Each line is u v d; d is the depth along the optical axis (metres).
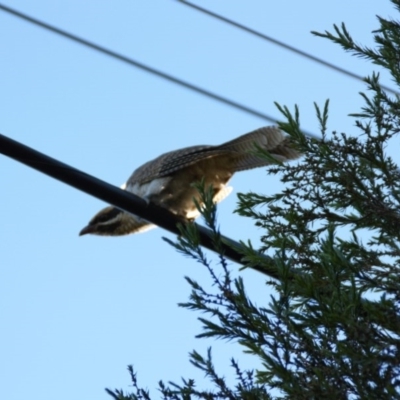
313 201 10.24
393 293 9.06
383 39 11.04
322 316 8.63
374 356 8.13
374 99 10.78
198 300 8.88
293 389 8.30
